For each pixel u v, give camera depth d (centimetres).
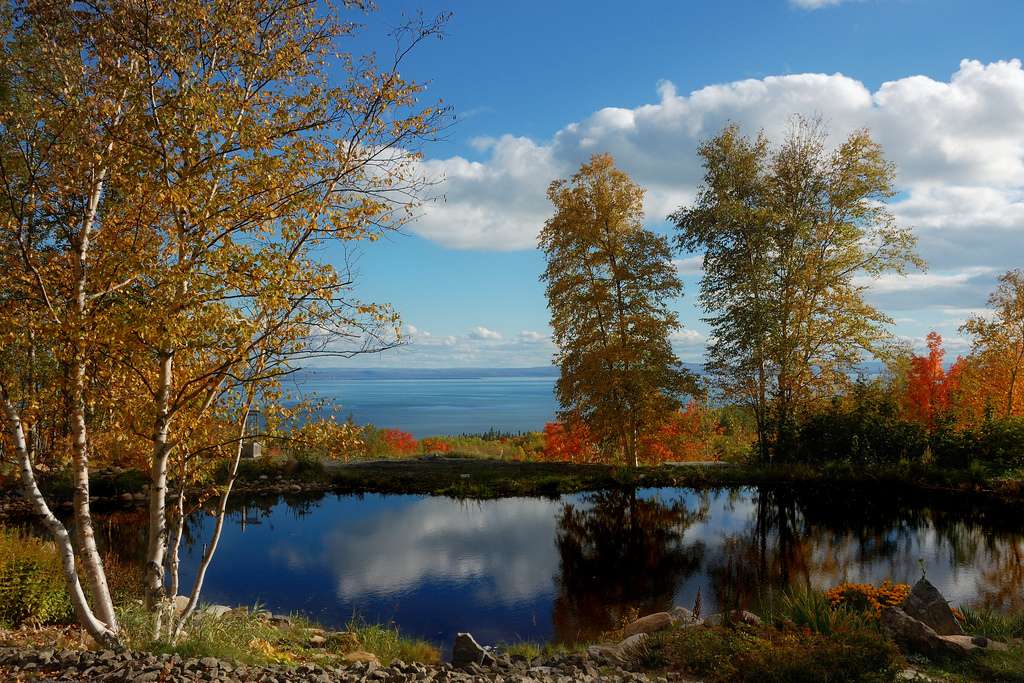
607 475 2369
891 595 875
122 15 684
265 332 669
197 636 700
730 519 1816
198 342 652
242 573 1352
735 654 682
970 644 716
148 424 743
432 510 2011
